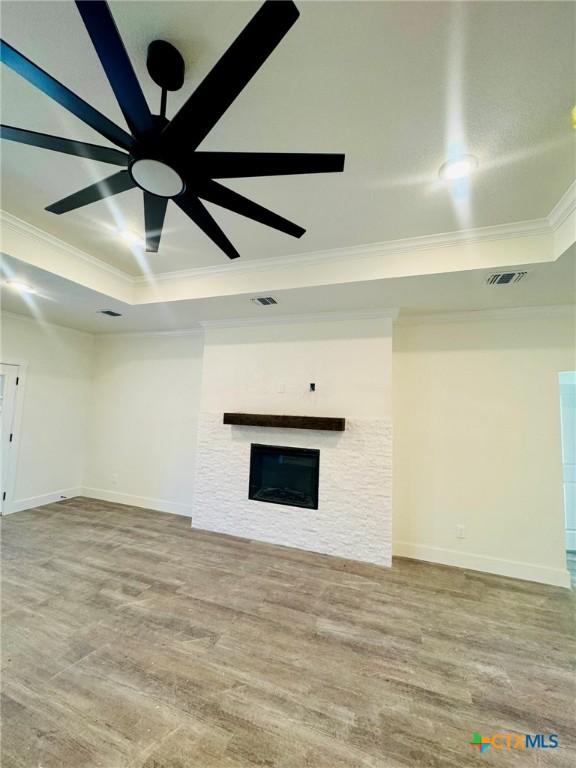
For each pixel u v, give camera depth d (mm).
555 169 1837
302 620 2424
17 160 1895
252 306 3615
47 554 3322
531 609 2656
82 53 1311
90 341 5547
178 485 4801
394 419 3768
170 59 1281
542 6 1102
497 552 3324
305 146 1725
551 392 3312
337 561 3389
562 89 1369
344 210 2264
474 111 1492
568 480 4148
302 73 1335
